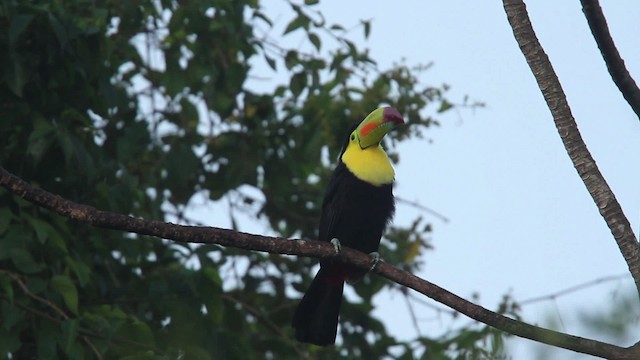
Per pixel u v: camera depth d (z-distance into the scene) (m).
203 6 12.80
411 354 12.60
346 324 13.70
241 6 13.12
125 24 13.32
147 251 12.77
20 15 10.73
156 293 11.39
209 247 12.31
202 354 10.93
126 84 14.29
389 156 13.79
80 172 11.34
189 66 13.47
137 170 13.50
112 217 8.89
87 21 12.20
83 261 11.52
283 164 14.00
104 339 10.55
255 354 12.73
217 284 11.37
